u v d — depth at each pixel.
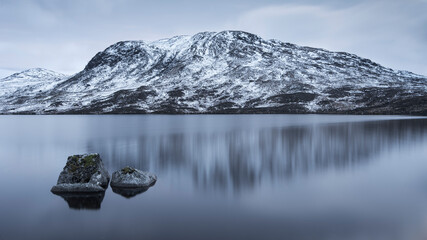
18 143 57.97
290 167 33.09
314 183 26.41
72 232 17.34
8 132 82.88
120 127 98.62
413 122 103.31
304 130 77.94
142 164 36.00
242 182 27.14
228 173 30.70
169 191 24.69
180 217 19.20
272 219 18.70
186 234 16.84
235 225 17.91
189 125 104.94
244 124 105.81
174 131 81.38
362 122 106.94
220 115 188.88
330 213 19.53
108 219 19.05
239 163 35.84
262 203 21.56
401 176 28.23
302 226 17.64
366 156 38.78
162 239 16.31
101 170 27.30
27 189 25.89
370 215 19.08
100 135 72.31
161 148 49.31
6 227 18.06
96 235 16.92
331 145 49.25
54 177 30.33
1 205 21.80
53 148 50.91
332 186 25.38
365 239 16.08
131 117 174.75
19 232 17.41
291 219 18.62
